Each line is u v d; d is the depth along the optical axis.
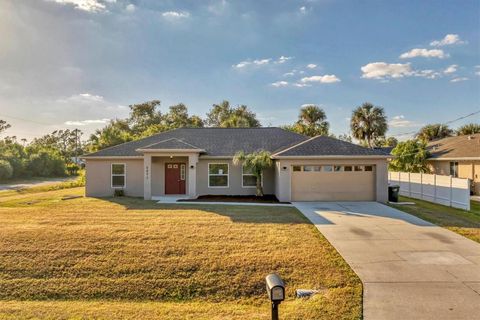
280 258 7.87
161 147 18.02
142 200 17.31
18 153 48.81
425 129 40.44
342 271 7.02
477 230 10.45
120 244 8.98
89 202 16.64
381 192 16.80
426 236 9.73
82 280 7.22
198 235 9.76
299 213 13.32
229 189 19.19
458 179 15.38
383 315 5.12
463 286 6.16
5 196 22.22
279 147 20.28
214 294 6.66
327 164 17.02
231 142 21.03
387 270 7.03
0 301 6.54
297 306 5.72
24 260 8.09
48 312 5.86
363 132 38.44
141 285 6.99
